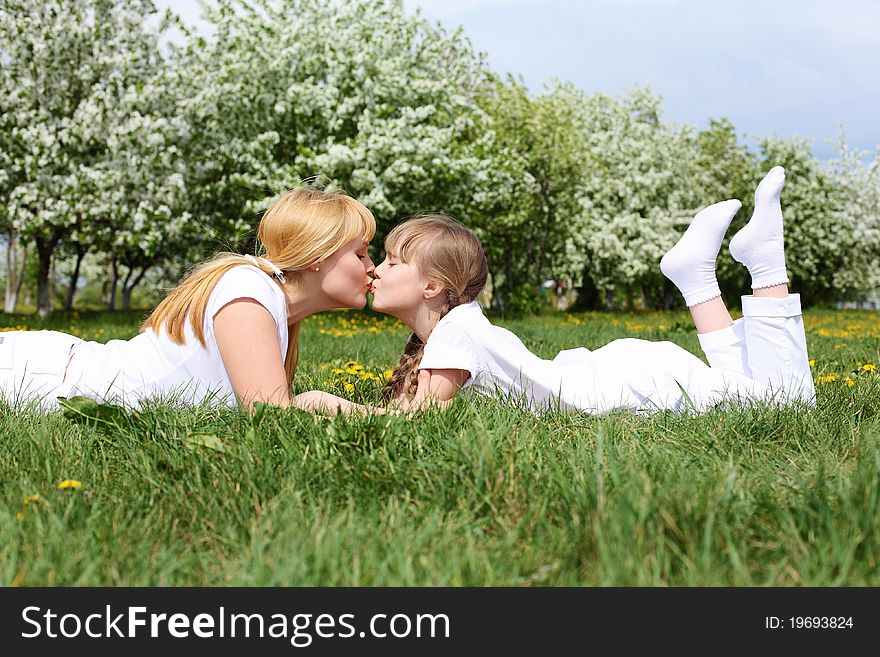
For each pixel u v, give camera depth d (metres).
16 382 3.00
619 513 1.66
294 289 3.03
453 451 2.21
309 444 2.27
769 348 2.96
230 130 19.47
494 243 23.22
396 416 2.51
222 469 2.09
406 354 3.28
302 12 20.45
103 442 2.44
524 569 1.58
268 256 3.02
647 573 1.48
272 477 2.05
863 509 1.66
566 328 11.93
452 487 1.99
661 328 12.84
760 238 2.93
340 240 2.95
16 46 17.27
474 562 1.54
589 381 3.03
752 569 1.55
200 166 18.72
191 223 18.61
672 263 3.11
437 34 21.42
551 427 2.69
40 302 22.25
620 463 2.12
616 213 29.39
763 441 2.54
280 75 18.88
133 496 1.99
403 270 3.06
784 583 1.48
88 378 3.01
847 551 1.49
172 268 28.22
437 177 18.39
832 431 2.64
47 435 2.41
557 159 23.28
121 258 31.56
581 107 31.17
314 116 19.12
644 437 2.62
